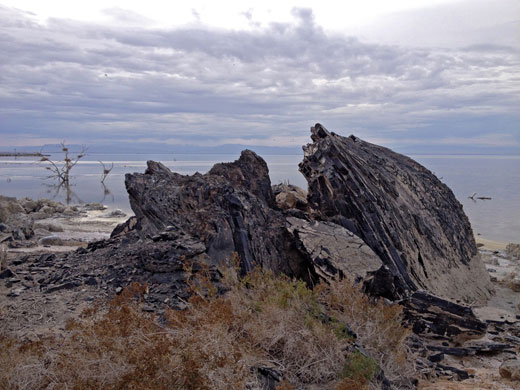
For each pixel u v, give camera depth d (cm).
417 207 1332
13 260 1002
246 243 967
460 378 630
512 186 4734
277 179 4922
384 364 584
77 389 399
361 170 1263
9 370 419
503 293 1280
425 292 856
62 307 679
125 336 488
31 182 5681
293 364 539
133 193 1202
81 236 1894
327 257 971
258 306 648
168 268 802
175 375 421
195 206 1062
